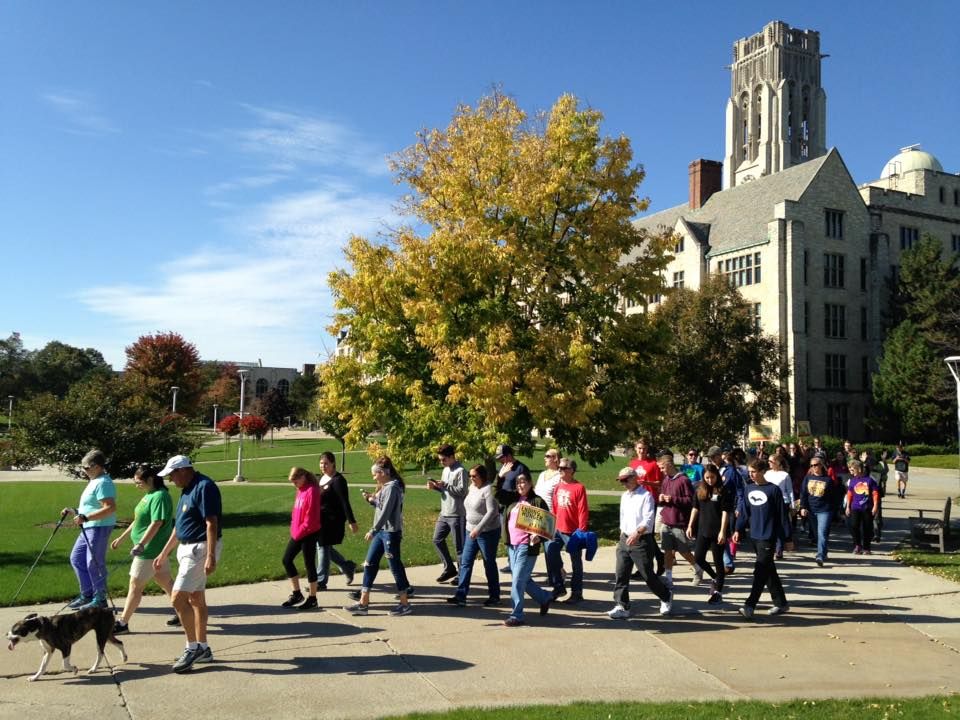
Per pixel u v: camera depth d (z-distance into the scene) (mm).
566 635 9453
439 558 14570
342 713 6812
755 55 101438
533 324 19406
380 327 18422
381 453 18422
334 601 11039
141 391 22562
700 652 8883
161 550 9383
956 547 16500
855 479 15953
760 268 52312
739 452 16359
